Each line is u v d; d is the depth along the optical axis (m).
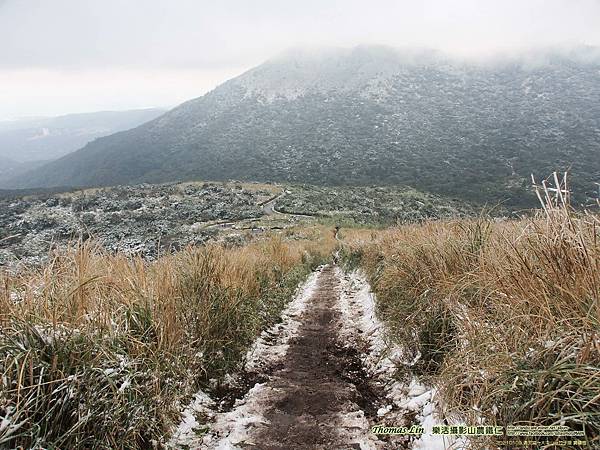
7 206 59.84
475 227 5.02
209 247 6.28
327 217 66.00
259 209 73.56
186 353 3.90
